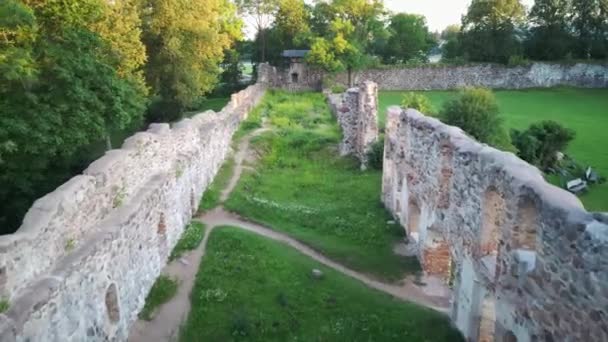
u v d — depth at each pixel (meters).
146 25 33.91
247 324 13.54
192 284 15.93
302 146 34.44
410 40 74.75
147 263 15.20
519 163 11.40
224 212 22.42
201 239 19.23
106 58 24.27
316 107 50.75
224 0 53.56
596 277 7.77
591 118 44.59
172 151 19.59
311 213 22.31
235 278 16.06
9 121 17.27
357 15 62.81
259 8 68.25
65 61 19.20
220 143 29.09
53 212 10.34
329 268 17.28
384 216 22.20
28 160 19.09
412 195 19.22
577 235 8.25
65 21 20.23
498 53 68.44
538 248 9.55
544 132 28.52
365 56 64.38
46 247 10.03
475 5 69.38
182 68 36.19
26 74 17.05
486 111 24.31
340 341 13.12
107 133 22.80
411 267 17.52
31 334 8.84
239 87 63.72
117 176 14.12
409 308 14.75
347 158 32.00
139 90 28.17
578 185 25.38
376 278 16.88
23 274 9.17
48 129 18.25
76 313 10.55
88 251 11.25
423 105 28.88
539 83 66.62
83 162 23.75
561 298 8.77
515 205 10.49
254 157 31.28
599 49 68.12
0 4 16.67
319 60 59.66
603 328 7.64
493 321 12.72
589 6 68.12
